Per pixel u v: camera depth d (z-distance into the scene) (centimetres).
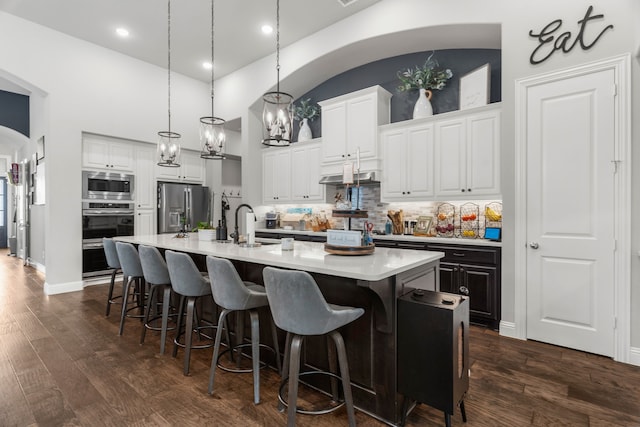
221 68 570
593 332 266
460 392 174
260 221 586
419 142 402
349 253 222
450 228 404
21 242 776
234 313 272
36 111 596
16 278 542
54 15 418
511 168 304
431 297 184
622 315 254
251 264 259
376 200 473
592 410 191
